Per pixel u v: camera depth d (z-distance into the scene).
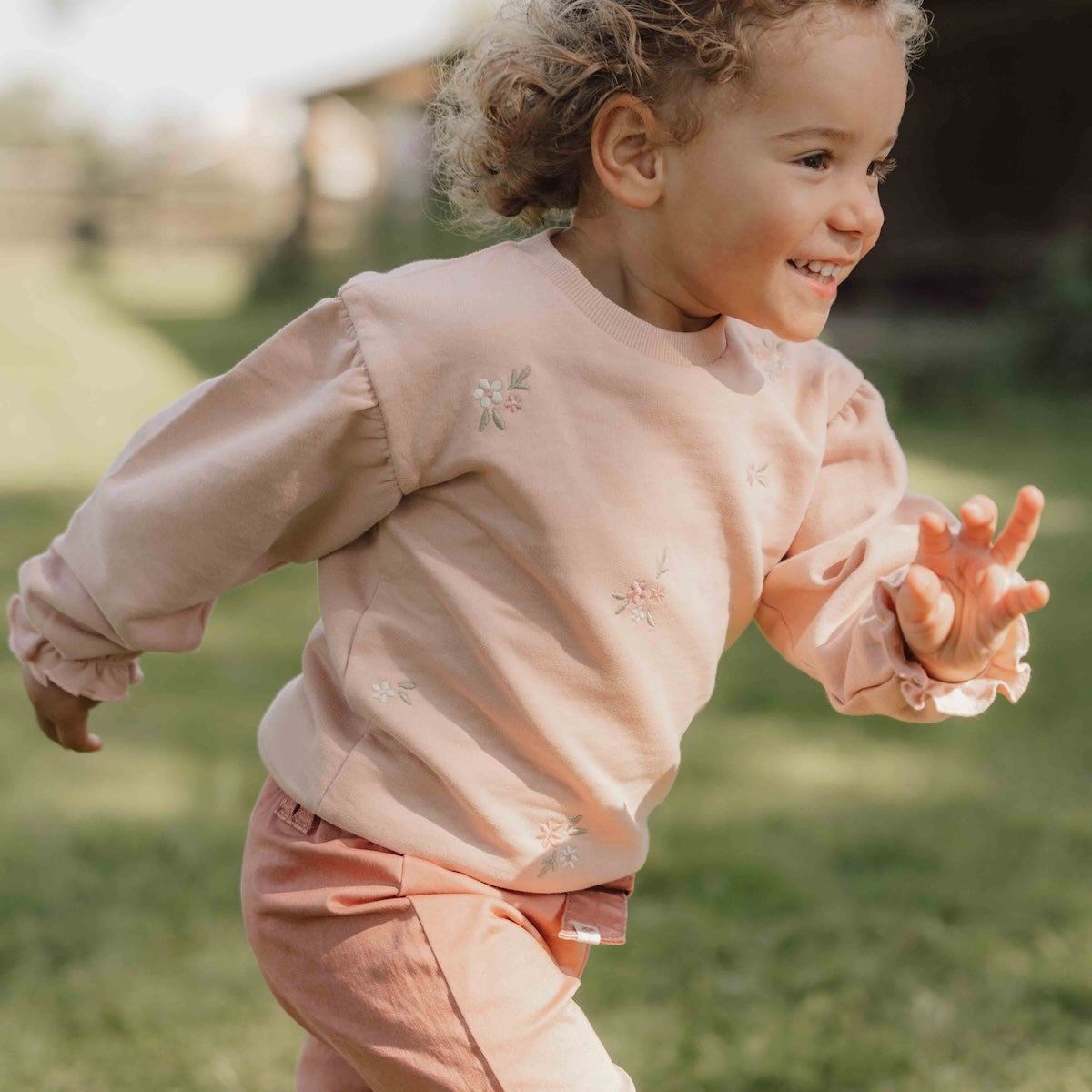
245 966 2.73
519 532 1.49
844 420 1.71
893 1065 2.42
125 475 1.64
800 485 1.63
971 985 2.66
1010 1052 2.46
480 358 1.48
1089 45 12.95
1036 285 11.26
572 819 1.56
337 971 1.52
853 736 3.95
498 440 1.48
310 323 1.56
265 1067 2.40
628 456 1.49
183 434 1.61
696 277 1.47
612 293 1.54
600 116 1.46
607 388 1.49
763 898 2.99
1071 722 4.05
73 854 3.18
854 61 1.38
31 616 1.70
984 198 13.61
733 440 1.54
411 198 20.28
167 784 3.60
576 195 1.60
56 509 7.03
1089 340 10.38
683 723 1.60
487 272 1.53
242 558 1.58
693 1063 2.42
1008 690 1.48
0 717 4.09
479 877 1.53
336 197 23.44
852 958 2.74
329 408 1.50
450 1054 1.47
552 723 1.51
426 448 1.50
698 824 3.34
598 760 1.54
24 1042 2.46
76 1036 2.49
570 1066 1.47
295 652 4.80
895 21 1.43
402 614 1.55
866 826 3.33
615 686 1.52
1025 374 10.53
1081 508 6.75
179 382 11.55
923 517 1.39
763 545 1.62
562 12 1.52
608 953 2.78
